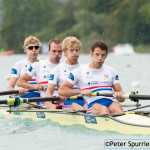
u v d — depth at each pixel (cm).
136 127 2873
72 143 2742
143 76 8550
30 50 4219
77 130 3144
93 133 3022
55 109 3356
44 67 3969
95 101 3272
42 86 3859
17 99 3145
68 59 3675
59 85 3722
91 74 3284
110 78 3306
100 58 3147
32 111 3391
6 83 7219
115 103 3219
